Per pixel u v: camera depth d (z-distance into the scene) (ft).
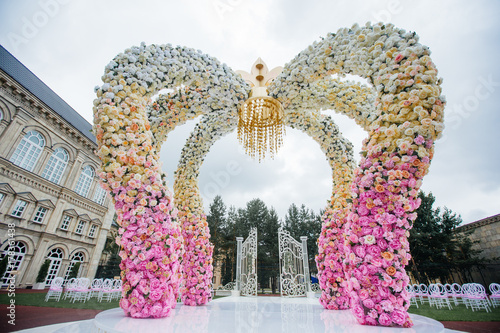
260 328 6.56
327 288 10.89
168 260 7.27
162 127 11.05
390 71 7.07
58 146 45.11
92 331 8.84
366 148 7.36
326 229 11.34
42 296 26.11
